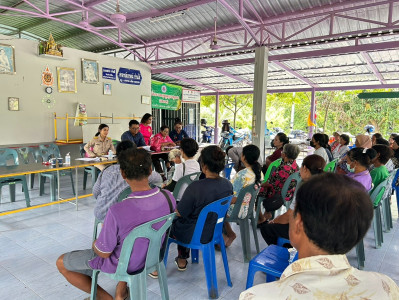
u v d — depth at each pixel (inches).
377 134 215.2
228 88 516.1
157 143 241.6
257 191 110.5
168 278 96.7
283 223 93.4
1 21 337.7
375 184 133.9
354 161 117.3
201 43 307.4
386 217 145.7
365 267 108.9
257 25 265.1
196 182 87.3
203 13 271.0
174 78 462.3
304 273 23.6
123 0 262.7
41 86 272.4
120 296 80.5
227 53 307.7
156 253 70.3
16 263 103.7
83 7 262.4
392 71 330.3
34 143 268.8
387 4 209.6
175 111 481.1
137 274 66.1
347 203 23.5
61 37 383.6
